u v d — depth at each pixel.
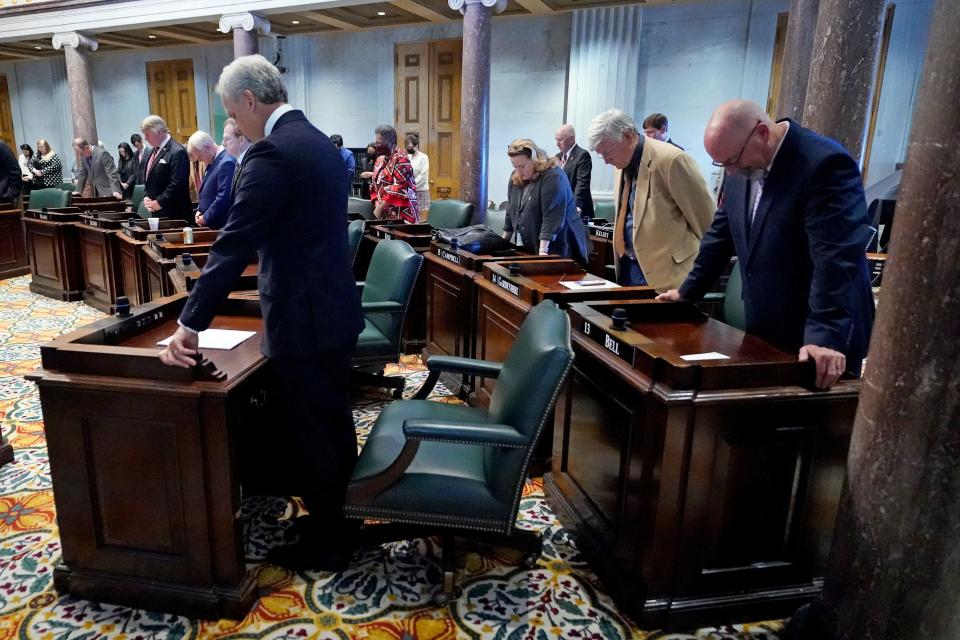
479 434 1.75
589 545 2.21
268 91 1.86
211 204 4.62
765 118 1.87
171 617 1.93
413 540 2.36
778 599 1.94
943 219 1.32
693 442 1.76
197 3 8.38
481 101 6.94
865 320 1.96
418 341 4.46
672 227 2.79
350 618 1.95
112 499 1.90
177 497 1.86
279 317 1.91
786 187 1.86
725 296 2.83
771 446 1.82
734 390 1.75
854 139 3.84
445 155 9.70
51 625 1.88
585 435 2.31
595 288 2.69
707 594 1.91
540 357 1.76
